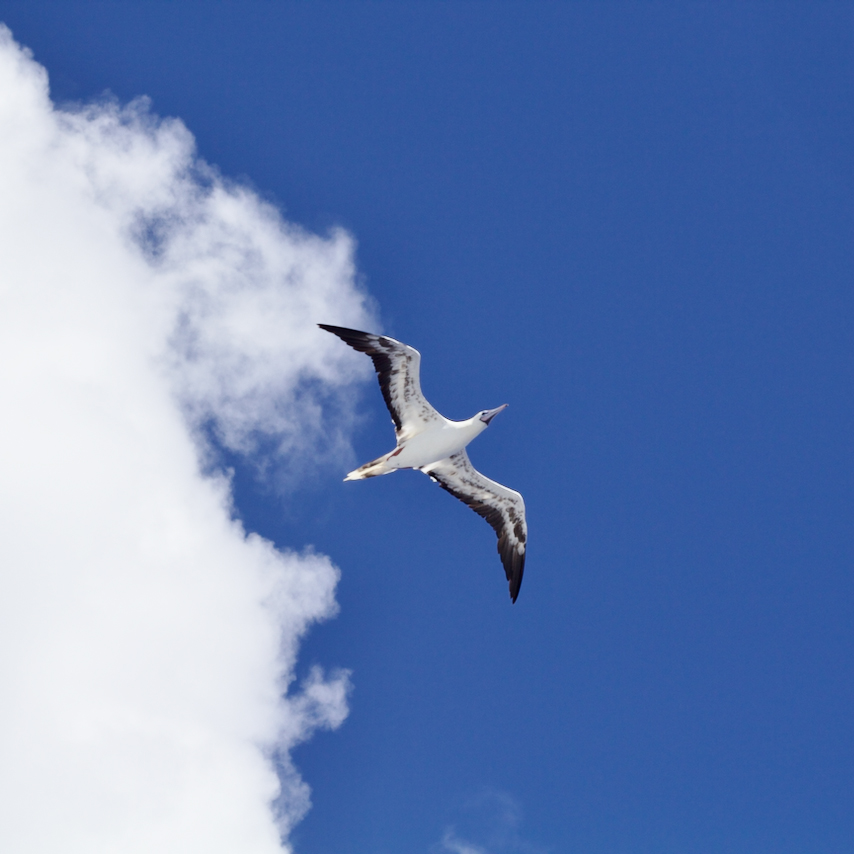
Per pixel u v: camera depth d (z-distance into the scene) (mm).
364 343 19359
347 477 21047
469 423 20922
